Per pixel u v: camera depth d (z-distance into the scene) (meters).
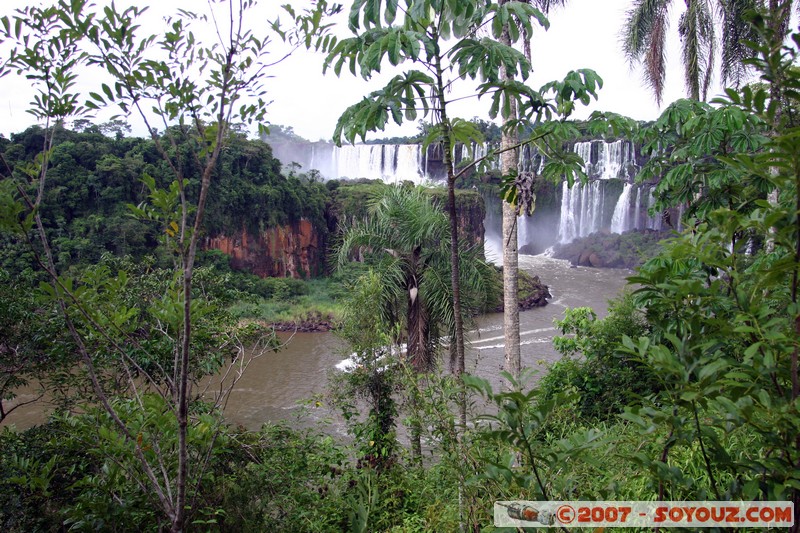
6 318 5.34
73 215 33.31
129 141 37.09
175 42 2.36
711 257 1.68
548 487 2.03
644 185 50.66
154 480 2.65
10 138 33.97
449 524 3.24
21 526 4.23
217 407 4.23
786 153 1.33
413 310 8.15
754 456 2.20
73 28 2.31
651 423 1.63
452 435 2.98
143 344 5.10
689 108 4.88
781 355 1.51
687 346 1.57
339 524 5.09
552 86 3.48
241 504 4.81
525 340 22.67
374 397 7.46
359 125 3.23
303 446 5.91
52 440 4.04
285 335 26.75
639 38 12.43
